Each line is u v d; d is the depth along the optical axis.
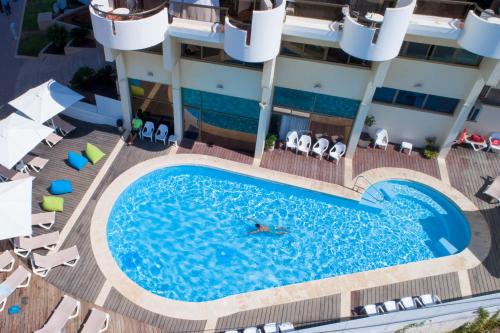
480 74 18.94
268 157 22.23
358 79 19.31
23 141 18.47
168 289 16.72
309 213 20.03
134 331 14.95
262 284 17.12
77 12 30.52
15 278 15.70
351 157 22.45
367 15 17.31
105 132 22.62
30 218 15.88
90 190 19.62
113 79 24.67
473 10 16.41
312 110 21.41
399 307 15.96
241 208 19.98
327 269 17.80
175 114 21.58
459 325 15.58
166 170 21.41
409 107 21.72
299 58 19.22
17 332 14.58
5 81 25.56
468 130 23.25
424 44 19.03
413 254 18.61
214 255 17.98
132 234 18.45
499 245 18.69
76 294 15.83
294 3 17.12
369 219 19.95
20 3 33.41
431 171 22.00
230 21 16.39
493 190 20.47
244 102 20.80
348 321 14.32
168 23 17.44
